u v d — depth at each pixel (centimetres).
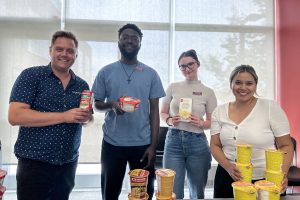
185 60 208
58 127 135
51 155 134
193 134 200
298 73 283
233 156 144
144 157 175
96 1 311
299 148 279
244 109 148
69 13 308
